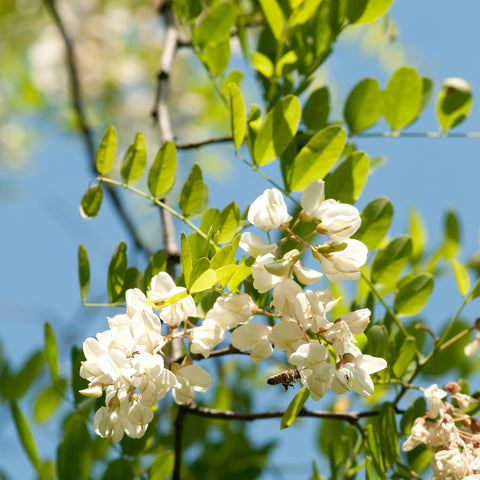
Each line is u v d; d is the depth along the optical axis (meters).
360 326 1.29
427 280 1.38
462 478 1.32
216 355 1.36
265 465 1.50
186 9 1.42
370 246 1.36
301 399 1.29
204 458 1.50
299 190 1.36
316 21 1.42
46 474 1.38
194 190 1.36
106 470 1.38
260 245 1.29
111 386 1.28
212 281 1.28
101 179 1.36
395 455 1.35
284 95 1.43
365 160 1.36
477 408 1.38
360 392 1.28
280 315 1.30
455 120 1.44
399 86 1.43
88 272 1.36
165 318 1.29
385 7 1.40
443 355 1.44
